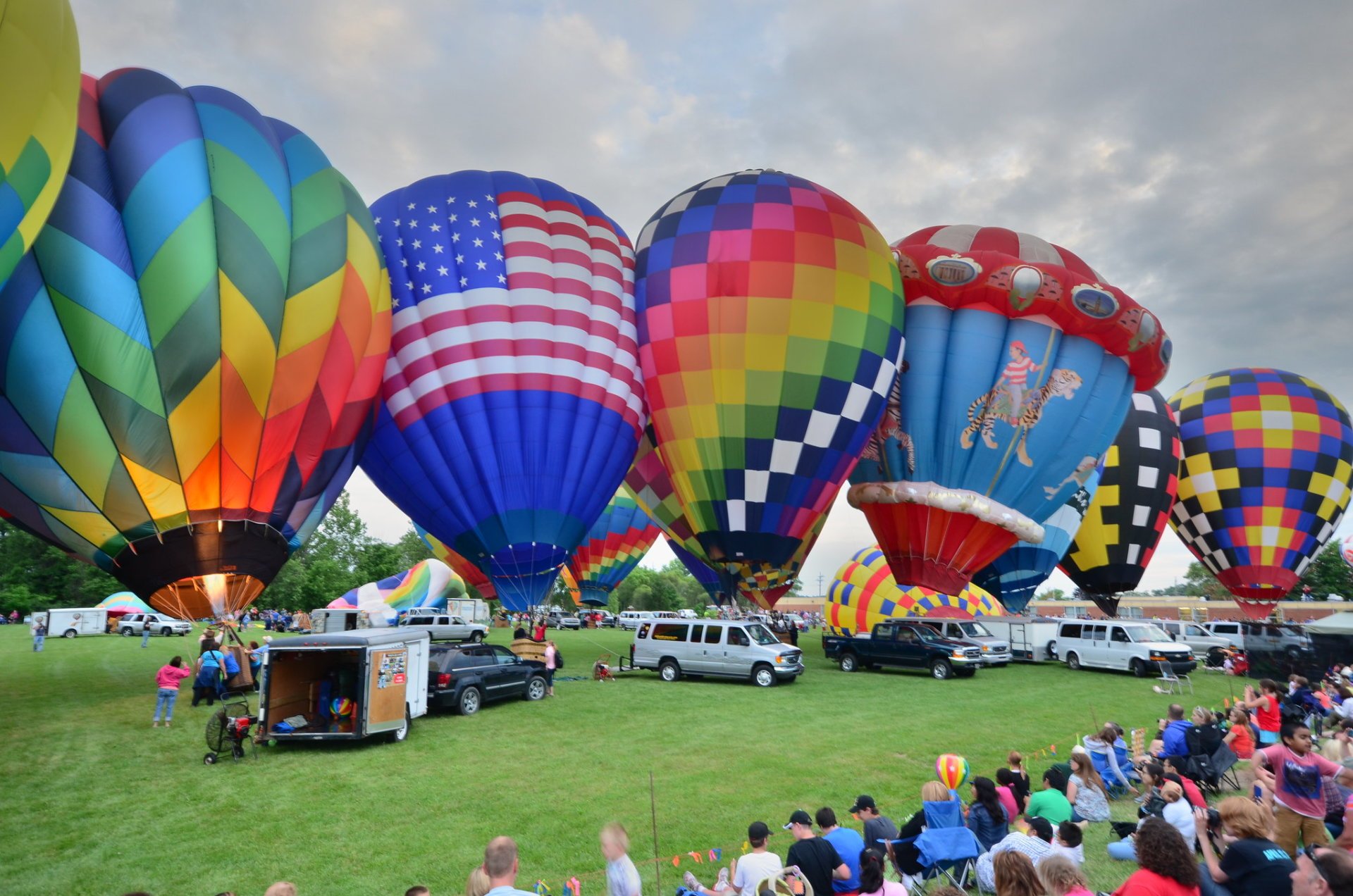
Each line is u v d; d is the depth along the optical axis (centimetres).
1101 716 1631
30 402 1395
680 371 2231
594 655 2941
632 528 4947
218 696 1661
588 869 779
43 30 882
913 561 2448
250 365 1524
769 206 2272
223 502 1546
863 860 552
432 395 2044
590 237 2328
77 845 832
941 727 1462
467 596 4947
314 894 718
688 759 1191
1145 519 3294
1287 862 520
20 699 1698
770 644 2062
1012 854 453
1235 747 1106
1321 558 6862
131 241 1460
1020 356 2373
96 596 6606
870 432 2306
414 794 1008
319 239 1680
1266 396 3619
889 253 2377
